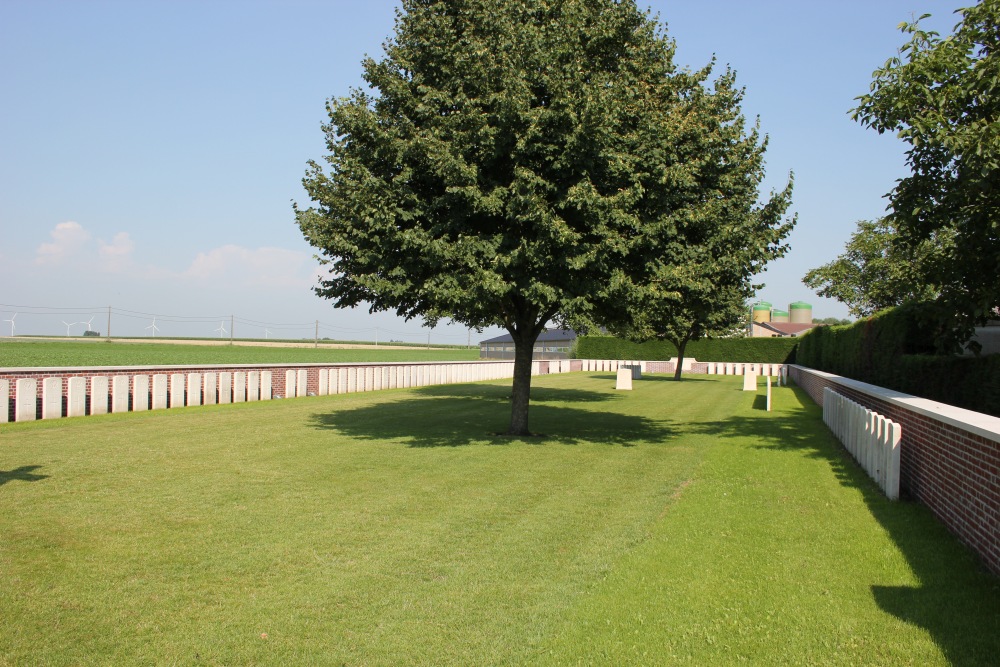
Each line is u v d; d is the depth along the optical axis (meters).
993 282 8.73
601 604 4.35
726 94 11.67
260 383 18.19
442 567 5.06
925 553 5.34
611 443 11.52
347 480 8.08
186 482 7.79
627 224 9.70
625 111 9.95
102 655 3.62
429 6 11.34
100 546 5.41
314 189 11.20
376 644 3.79
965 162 7.47
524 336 12.48
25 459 8.95
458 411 16.31
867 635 3.88
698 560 5.21
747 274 11.59
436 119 10.06
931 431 6.69
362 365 22.45
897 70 8.43
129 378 14.56
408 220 10.21
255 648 3.73
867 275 31.48
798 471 8.81
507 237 9.80
